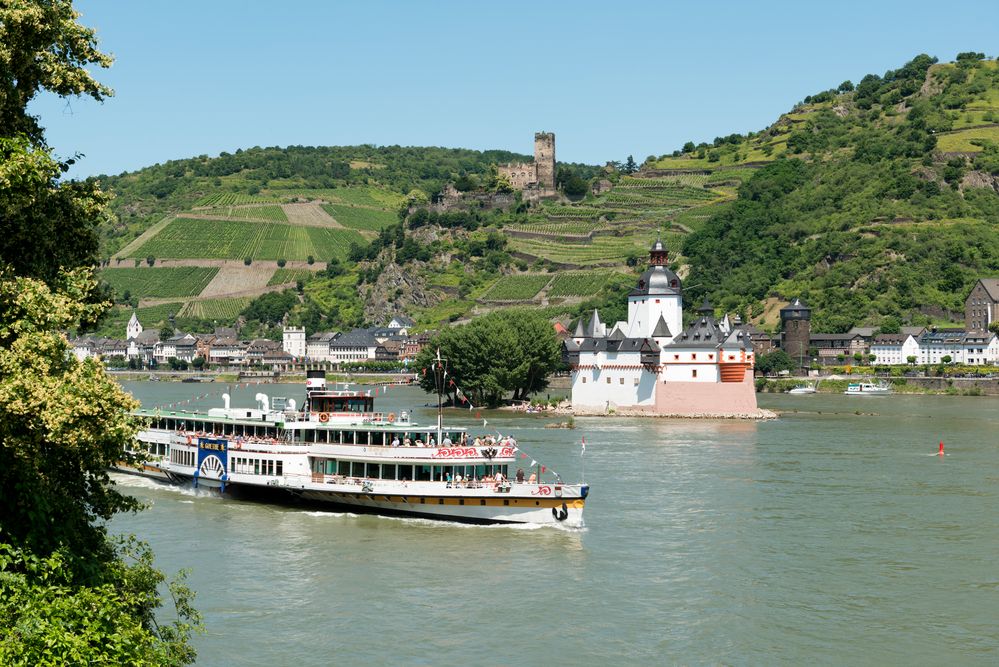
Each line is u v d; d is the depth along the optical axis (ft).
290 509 360.69
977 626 236.84
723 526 332.39
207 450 390.21
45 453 158.10
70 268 173.88
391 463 347.77
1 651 124.77
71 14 173.27
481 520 334.44
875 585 267.18
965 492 395.75
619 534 320.91
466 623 235.61
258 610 242.99
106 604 140.97
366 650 218.18
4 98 158.30
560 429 651.66
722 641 226.17
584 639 226.58
